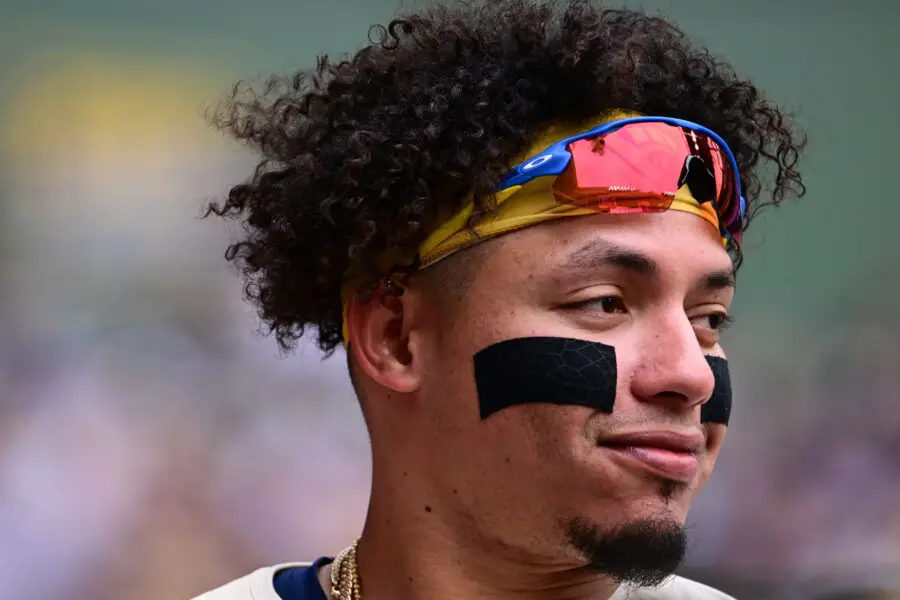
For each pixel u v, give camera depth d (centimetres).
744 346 2127
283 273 843
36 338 1930
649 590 845
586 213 718
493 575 753
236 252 901
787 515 2002
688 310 751
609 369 705
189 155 2025
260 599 827
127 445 1906
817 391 2102
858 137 2217
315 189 802
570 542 710
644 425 704
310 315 865
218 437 1930
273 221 841
